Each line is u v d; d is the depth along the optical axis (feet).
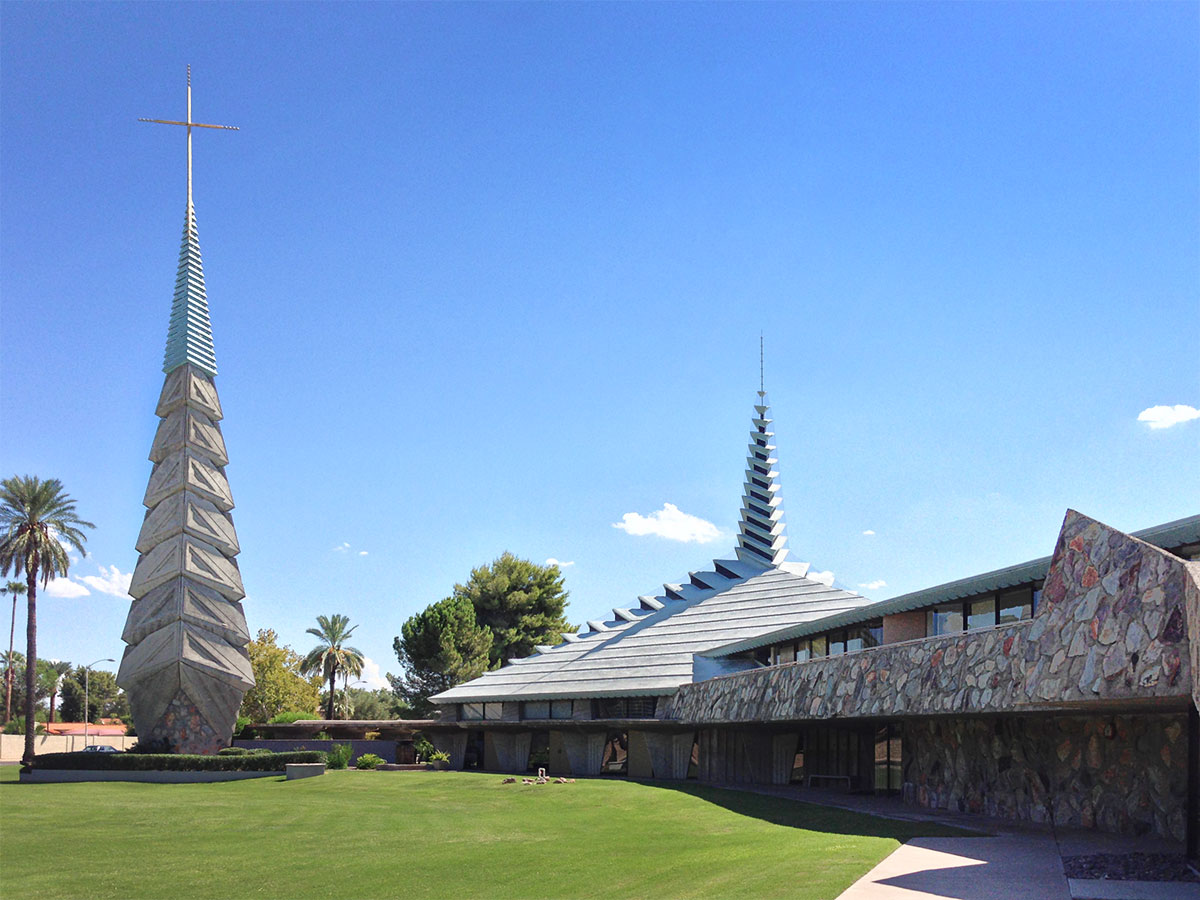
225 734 192.13
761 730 148.97
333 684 349.20
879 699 90.53
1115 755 72.59
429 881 69.46
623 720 169.58
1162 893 47.11
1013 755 86.38
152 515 195.72
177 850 89.10
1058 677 59.62
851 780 124.98
